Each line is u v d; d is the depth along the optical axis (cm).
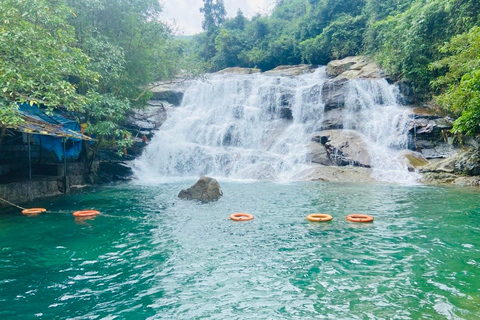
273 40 4381
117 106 1675
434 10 2202
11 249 744
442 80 1938
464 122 1472
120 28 2003
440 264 633
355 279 573
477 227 877
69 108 1127
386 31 2762
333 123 2348
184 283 568
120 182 1903
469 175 1617
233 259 680
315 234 846
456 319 436
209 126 2580
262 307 482
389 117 2161
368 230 872
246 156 2173
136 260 677
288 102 2641
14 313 465
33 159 1720
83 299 510
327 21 3859
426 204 1169
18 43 986
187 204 1250
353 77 2709
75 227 930
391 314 452
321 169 1916
